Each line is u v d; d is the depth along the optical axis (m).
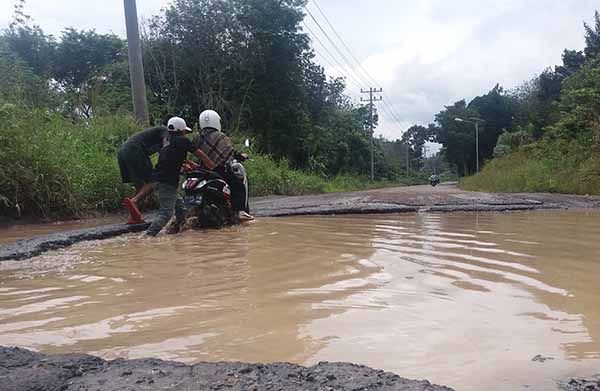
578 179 14.83
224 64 28.03
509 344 1.82
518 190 18.02
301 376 1.47
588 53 28.45
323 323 2.09
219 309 2.33
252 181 16.64
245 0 28.06
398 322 2.08
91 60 28.78
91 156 8.70
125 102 15.05
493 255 3.63
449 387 1.46
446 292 2.57
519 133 34.22
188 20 27.06
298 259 3.57
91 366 1.59
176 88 27.09
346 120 50.00
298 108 31.62
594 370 1.58
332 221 6.34
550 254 3.66
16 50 25.31
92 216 7.88
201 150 5.99
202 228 5.74
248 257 3.70
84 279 3.08
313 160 33.41
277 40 28.78
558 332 1.94
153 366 1.58
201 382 1.44
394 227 5.54
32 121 7.88
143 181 6.89
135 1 12.56
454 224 5.79
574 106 21.03
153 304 2.45
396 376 1.46
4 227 6.60
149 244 4.61
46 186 7.23
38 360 1.64
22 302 2.55
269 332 1.99
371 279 2.88
